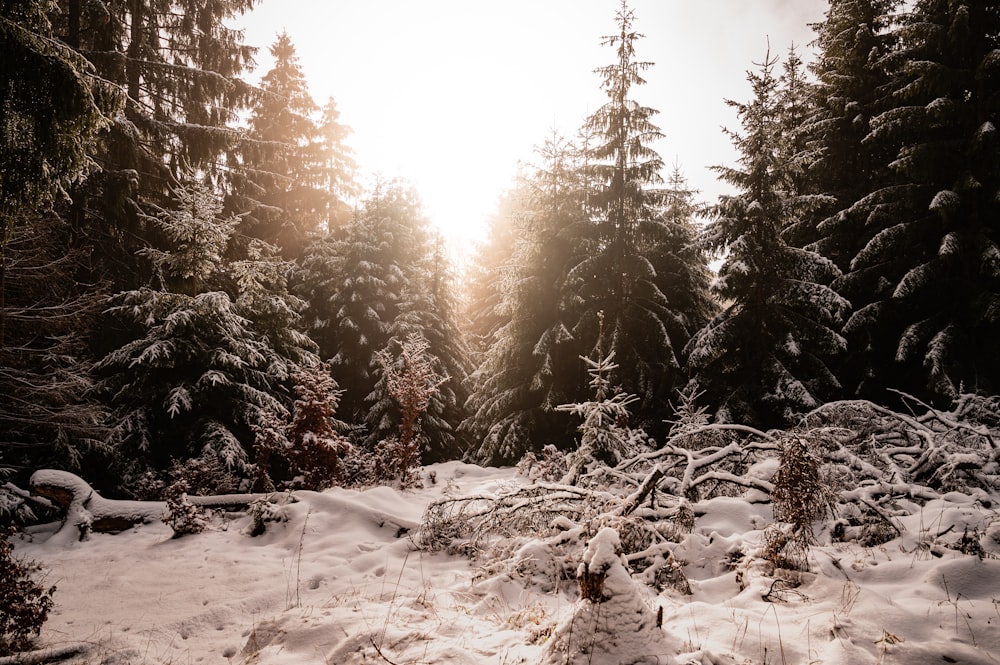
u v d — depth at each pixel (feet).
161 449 38.14
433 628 13.69
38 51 18.66
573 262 49.32
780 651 11.26
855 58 47.88
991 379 36.96
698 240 43.91
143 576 19.84
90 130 20.84
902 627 11.67
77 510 26.17
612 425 28.86
